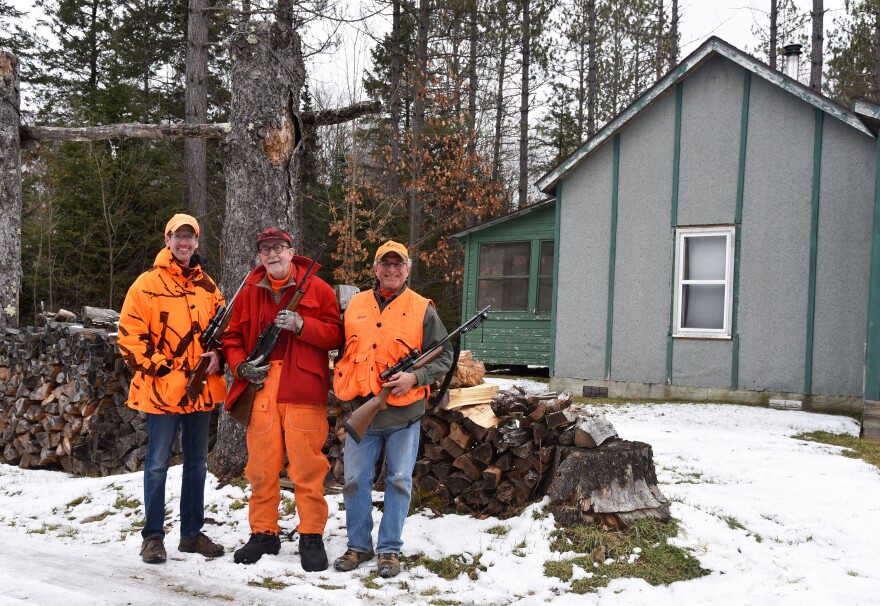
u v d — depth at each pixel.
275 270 4.09
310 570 3.91
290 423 4.02
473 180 20.78
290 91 5.75
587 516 4.27
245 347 4.21
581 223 12.26
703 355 11.08
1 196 8.71
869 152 9.97
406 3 20.52
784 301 10.49
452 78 22.00
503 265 15.38
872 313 8.31
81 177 16.98
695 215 11.23
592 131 26.55
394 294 4.13
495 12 22.70
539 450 4.56
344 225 18.66
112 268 16.81
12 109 8.85
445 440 4.84
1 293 8.67
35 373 7.53
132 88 19.83
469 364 5.34
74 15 28.38
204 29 18.03
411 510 4.85
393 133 21.19
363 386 3.95
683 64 11.04
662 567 3.90
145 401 4.12
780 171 10.59
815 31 21.17
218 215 20.81
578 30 28.66
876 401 8.05
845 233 10.10
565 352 12.29
